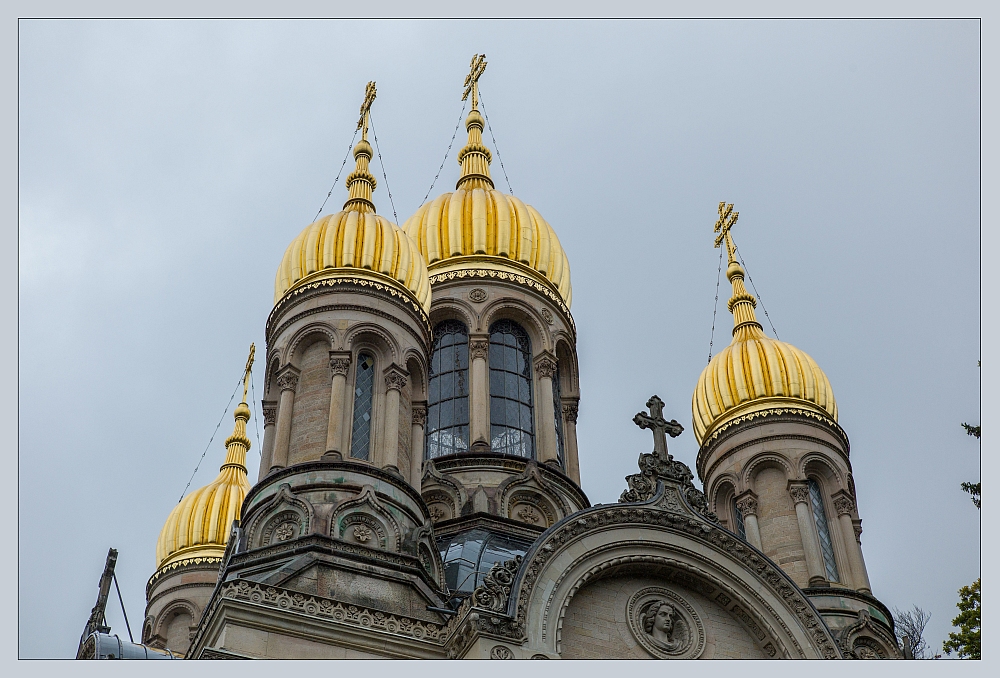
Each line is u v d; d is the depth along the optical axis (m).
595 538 36.12
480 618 33.50
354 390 40.75
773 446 48.72
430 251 52.75
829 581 45.84
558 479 47.97
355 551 36.44
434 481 46.59
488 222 53.22
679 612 36.81
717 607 37.38
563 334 52.53
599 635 35.34
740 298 54.78
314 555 35.91
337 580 35.62
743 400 50.22
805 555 46.19
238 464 59.28
